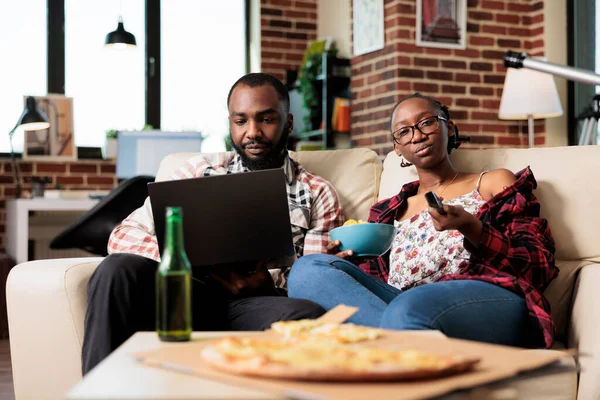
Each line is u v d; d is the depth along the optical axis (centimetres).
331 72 538
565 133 528
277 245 168
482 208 192
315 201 221
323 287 177
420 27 500
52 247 380
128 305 166
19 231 448
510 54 260
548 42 525
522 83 476
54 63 546
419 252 197
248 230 167
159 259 202
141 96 568
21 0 540
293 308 174
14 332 194
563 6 528
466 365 93
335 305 175
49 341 186
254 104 215
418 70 500
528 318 169
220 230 167
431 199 168
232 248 167
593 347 164
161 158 492
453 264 192
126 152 490
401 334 117
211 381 93
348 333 114
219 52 590
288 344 104
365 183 238
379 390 86
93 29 557
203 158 229
